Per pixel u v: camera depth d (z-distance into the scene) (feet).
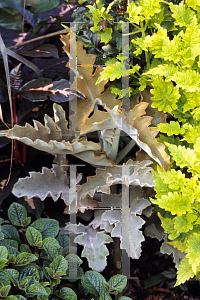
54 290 4.12
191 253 3.95
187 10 4.26
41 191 4.31
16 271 3.97
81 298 4.40
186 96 4.21
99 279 4.17
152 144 4.20
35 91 4.55
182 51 4.15
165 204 4.03
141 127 4.23
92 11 4.26
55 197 4.30
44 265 4.20
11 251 4.13
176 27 4.45
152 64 4.40
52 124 4.32
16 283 3.96
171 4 4.24
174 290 4.58
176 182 4.07
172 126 4.23
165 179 4.07
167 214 4.36
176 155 4.13
